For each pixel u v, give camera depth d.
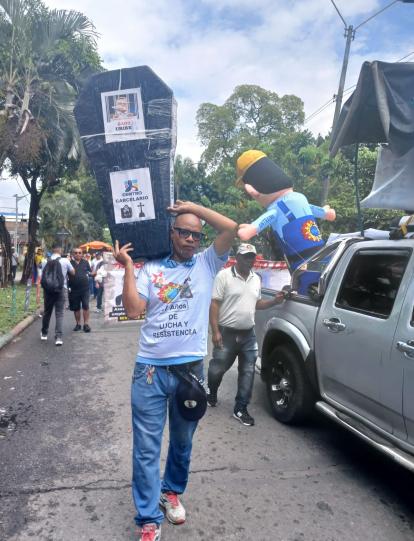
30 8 13.67
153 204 2.62
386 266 3.34
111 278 9.42
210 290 2.64
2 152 13.91
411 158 4.42
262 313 5.04
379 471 3.55
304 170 20.33
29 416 4.52
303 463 3.64
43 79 14.86
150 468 2.52
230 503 3.04
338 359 3.58
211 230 17.12
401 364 2.90
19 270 35.94
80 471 3.42
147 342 2.55
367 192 12.91
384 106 3.60
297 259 5.42
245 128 40.19
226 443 3.96
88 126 2.62
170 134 2.58
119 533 2.70
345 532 2.78
